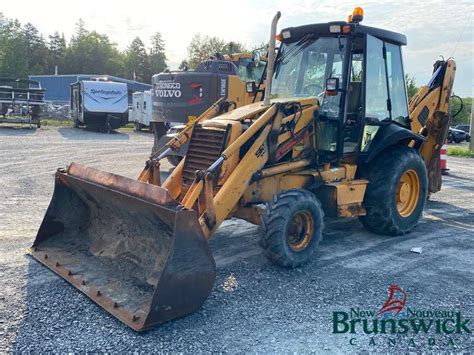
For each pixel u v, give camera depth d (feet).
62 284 14.34
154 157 17.67
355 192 19.02
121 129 87.56
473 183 37.47
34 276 14.92
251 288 14.62
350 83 19.04
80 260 15.72
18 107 73.72
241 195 15.66
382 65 20.17
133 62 351.67
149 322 11.62
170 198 12.46
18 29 313.53
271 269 16.30
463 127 121.49
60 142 55.77
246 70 37.27
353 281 15.48
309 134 18.37
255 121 16.52
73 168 16.80
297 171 18.03
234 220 22.61
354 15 18.54
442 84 25.75
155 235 13.82
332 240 20.24
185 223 12.12
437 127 25.30
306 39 19.76
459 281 15.80
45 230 17.13
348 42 18.53
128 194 13.69
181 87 33.55
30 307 12.82
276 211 15.51
